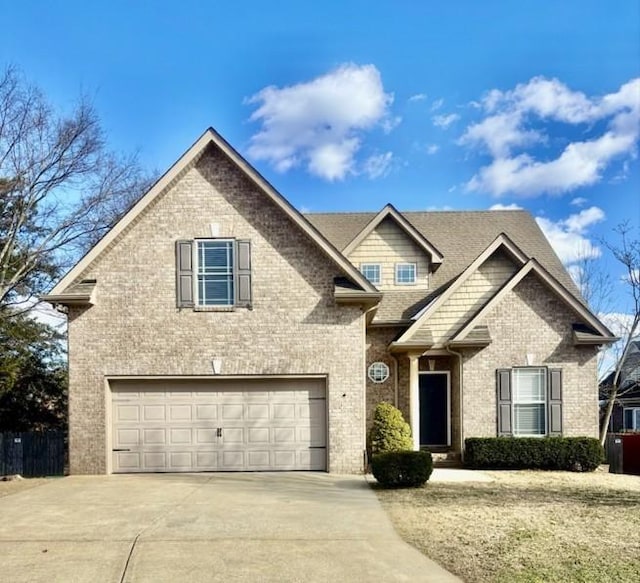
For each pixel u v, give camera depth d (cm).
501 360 1655
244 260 1490
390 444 1508
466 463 1617
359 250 1992
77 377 1460
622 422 3167
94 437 1448
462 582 662
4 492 1245
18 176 2325
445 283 1989
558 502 1101
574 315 1664
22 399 2334
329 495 1162
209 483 1308
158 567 713
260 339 1477
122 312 1474
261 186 1490
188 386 1487
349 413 1466
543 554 762
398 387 1809
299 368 1471
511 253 1756
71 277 1452
